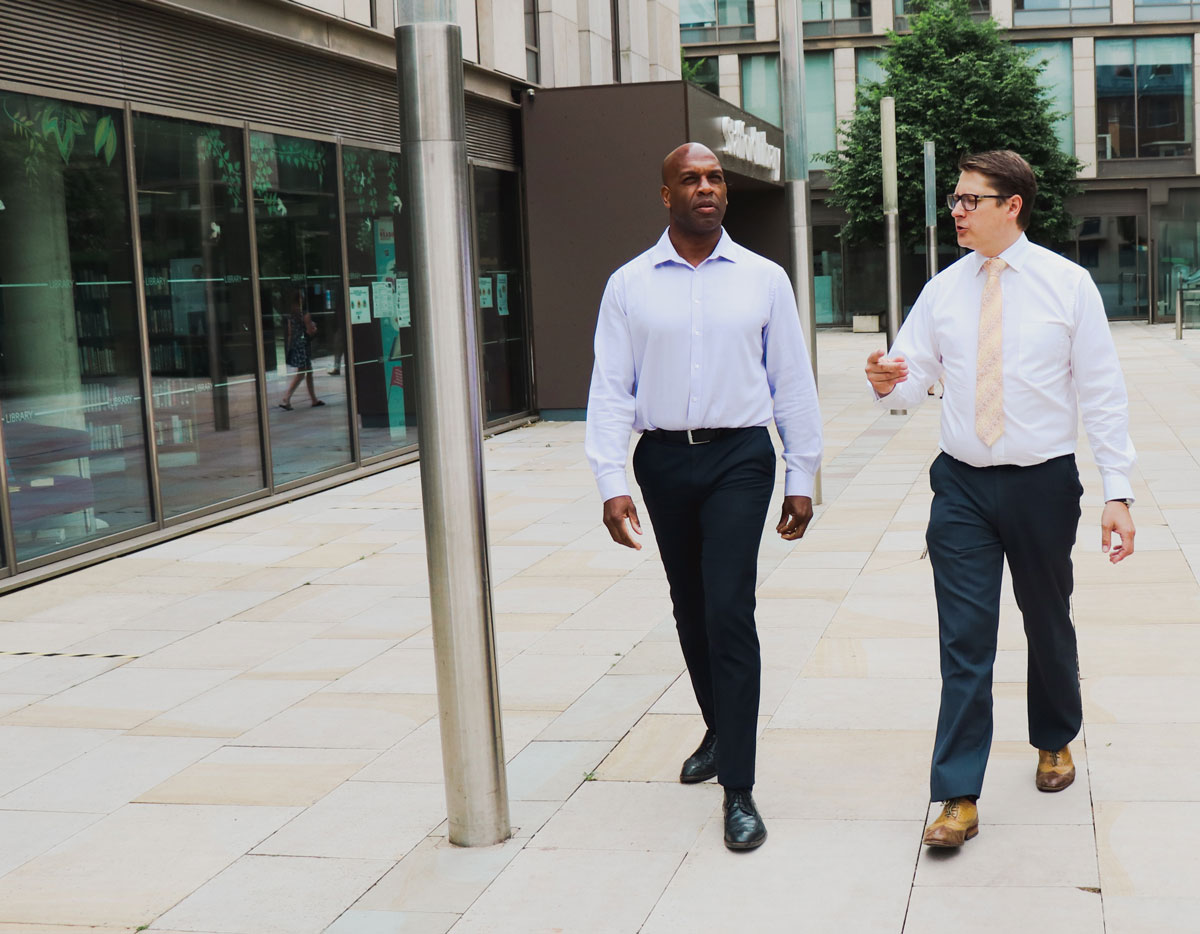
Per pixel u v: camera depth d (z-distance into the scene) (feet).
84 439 27.78
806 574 23.85
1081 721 13.25
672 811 13.29
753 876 11.67
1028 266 12.20
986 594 12.23
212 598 24.27
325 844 12.95
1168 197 120.06
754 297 12.53
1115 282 121.49
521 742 15.57
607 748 15.25
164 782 14.92
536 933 10.82
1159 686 16.35
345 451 39.45
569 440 47.09
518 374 52.44
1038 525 12.19
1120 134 120.37
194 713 17.44
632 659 18.99
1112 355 12.16
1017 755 14.32
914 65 112.88
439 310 12.21
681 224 12.48
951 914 10.73
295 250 36.55
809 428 13.01
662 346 12.50
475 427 12.40
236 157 33.58
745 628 12.39
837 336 115.55
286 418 35.99
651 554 26.78
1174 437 40.83
